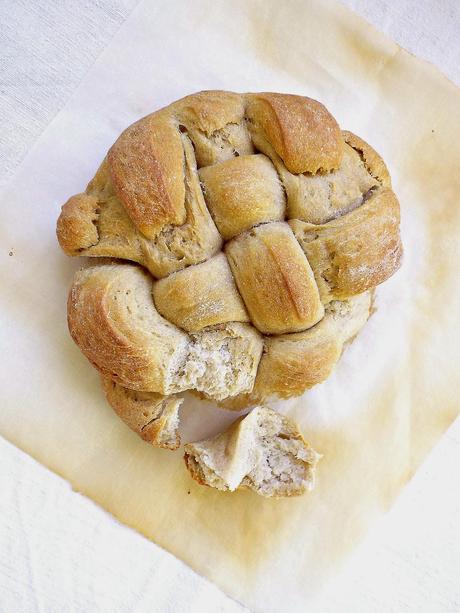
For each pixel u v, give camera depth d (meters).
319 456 0.45
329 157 0.40
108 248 0.40
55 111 0.46
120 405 0.43
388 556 0.49
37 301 0.45
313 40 0.48
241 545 0.47
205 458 0.43
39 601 0.45
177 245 0.39
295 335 0.41
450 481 0.49
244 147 0.41
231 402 0.46
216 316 0.39
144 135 0.39
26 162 0.45
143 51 0.46
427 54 0.49
